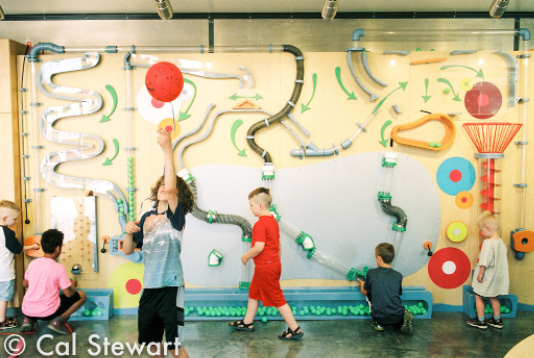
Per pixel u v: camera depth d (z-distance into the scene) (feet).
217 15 14.29
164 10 11.67
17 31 14.24
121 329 12.00
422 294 12.78
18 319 12.65
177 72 10.25
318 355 10.44
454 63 13.03
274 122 12.91
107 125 13.01
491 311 13.01
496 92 13.09
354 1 13.56
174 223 8.66
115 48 12.90
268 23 14.37
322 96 13.01
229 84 12.94
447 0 13.55
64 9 13.87
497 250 12.00
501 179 13.24
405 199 13.16
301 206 13.10
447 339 11.37
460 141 13.14
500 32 13.34
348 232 13.16
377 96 12.97
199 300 12.78
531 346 6.81
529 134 13.21
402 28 14.48
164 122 12.97
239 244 13.09
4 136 12.75
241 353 10.55
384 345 11.00
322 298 12.79
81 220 13.00
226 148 13.04
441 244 13.24
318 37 14.40
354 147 13.08
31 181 13.04
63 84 13.00
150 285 8.50
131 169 12.95
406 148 13.12
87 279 13.09
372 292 11.75
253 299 11.76
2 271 11.84
